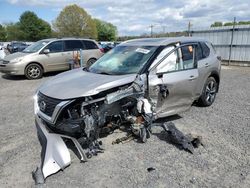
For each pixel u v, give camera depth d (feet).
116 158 11.84
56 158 10.84
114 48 17.93
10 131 15.35
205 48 18.54
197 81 16.76
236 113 18.04
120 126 14.26
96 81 12.84
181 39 16.85
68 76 14.57
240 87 27.32
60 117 11.76
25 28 246.27
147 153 12.25
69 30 228.02
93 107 11.98
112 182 10.09
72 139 11.77
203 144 13.00
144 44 16.20
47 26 254.47
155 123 14.20
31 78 34.04
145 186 9.80
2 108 20.21
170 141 13.43
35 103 13.70
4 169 11.16
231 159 11.68
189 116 17.31
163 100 14.37
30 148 13.04
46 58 34.71
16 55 34.50
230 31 49.49
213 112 18.21
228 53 50.62
